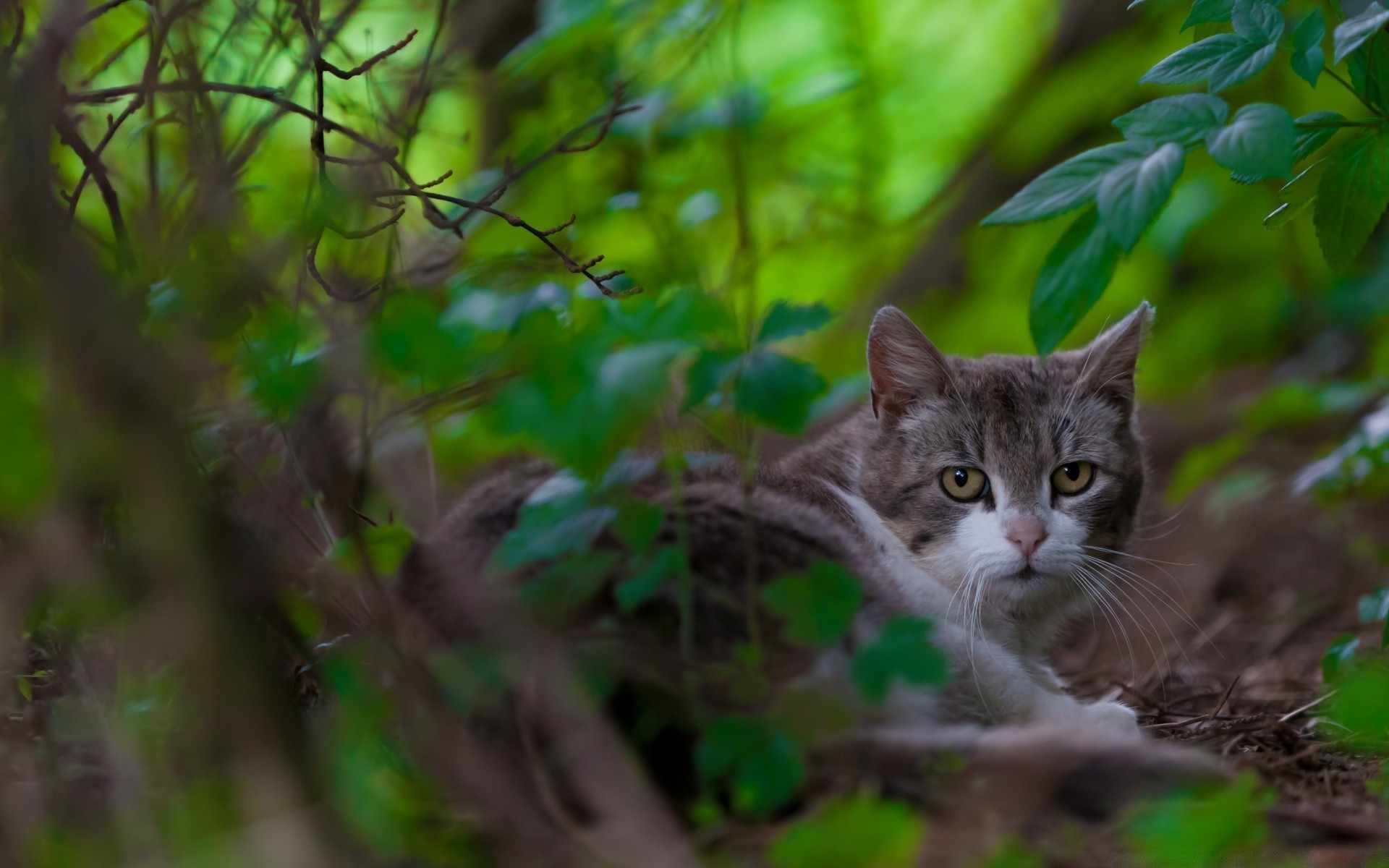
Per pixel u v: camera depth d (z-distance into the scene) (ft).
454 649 8.90
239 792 7.80
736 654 8.65
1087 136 25.67
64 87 8.71
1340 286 23.81
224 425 10.66
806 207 25.31
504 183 10.39
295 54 11.91
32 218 7.57
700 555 9.49
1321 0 10.94
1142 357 26.71
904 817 7.64
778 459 15.66
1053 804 8.63
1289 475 21.58
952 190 27.09
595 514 8.46
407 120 13.38
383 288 9.52
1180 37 22.91
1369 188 10.37
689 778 8.88
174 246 9.73
